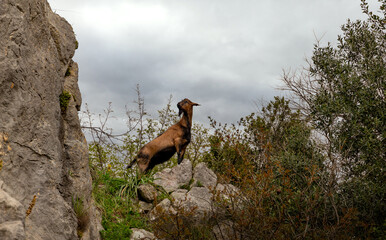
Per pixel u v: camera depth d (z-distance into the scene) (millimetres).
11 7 3670
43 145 3900
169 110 11203
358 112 6500
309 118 8211
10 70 3506
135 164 8195
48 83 4277
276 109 9281
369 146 6039
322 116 6938
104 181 7676
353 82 6812
